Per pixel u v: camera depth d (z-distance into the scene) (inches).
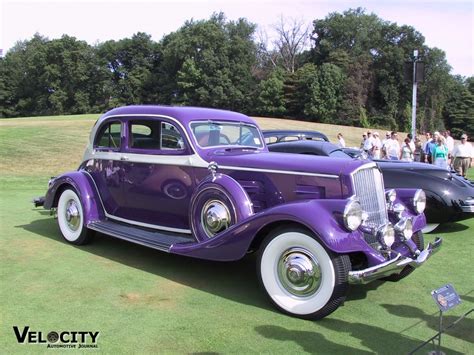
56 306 153.9
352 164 161.8
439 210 276.8
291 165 169.2
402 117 2630.4
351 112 2469.2
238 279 185.6
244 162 180.2
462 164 552.7
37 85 3029.0
